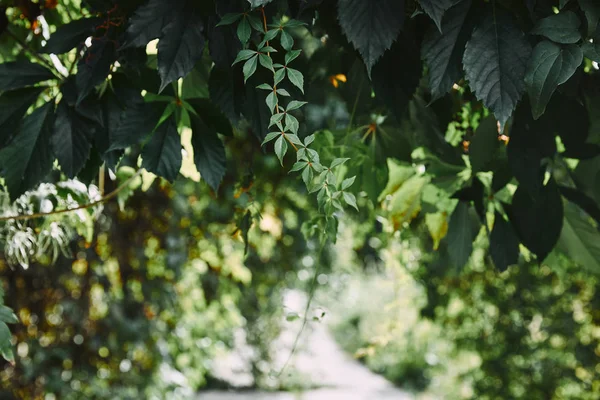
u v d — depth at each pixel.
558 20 1.12
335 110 3.81
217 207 5.53
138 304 5.18
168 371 5.20
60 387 4.37
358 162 1.81
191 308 5.64
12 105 1.45
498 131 1.60
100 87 1.47
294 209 6.09
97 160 1.49
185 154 1.89
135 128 1.41
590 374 5.65
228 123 1.47
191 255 5.57
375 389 14.07
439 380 8.93
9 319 1.34
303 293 8.47
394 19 1.16
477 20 1.21
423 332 6.51
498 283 5.87
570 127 1.44
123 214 5.02
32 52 1.67
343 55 1.75
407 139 1.84
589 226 1.71
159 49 1.21
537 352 5.94
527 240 1.58
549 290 5.82
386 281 3.08
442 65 1.24
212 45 1.27
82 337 4.70
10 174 1.42
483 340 6.14
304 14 1.36
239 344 8.10
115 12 1.40
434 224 1.99
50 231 1.98
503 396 6.02
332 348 18.16
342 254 7.68
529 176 1.44
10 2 1.64
